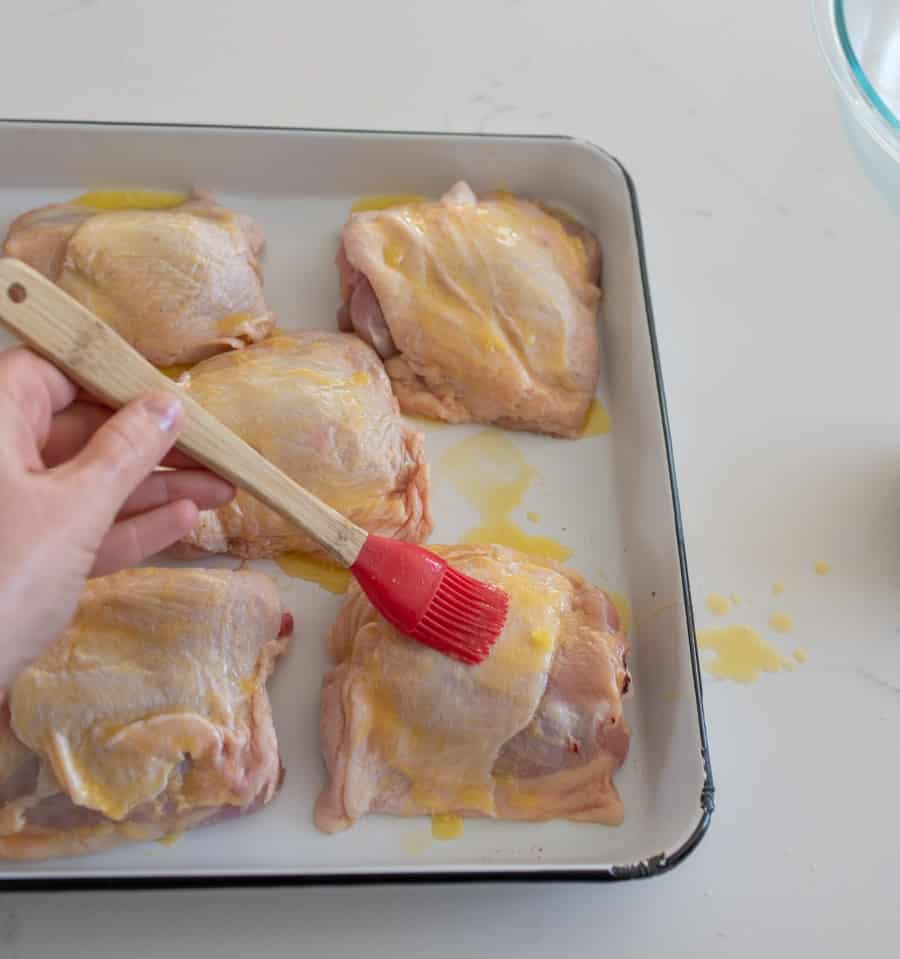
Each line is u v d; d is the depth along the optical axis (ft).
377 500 2.06
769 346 2.37
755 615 2.11
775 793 1.96
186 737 1.78
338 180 2.39
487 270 2.21
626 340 2.25
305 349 2.16
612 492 2.20
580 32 2.72
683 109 2.64
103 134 2.27
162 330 2.16
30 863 1.79
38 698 1.78
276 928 1.81
